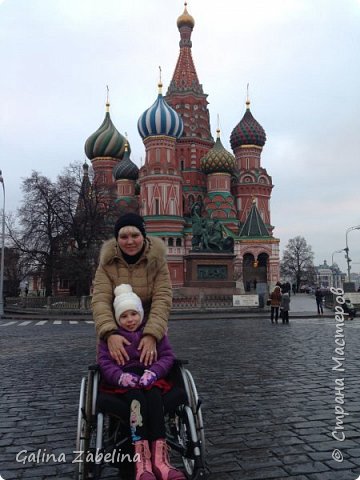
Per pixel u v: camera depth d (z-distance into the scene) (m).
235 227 74.62
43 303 38.19
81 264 42.09
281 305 24.31
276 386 8.38
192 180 80.12
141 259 4.70
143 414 4.03
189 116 82.69
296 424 6.14
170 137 71.00
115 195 50.44
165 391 4.33
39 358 12.31
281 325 22.48
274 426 6.06
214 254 40.00
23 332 20.52
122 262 4.73
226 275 40.06
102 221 45.34
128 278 4.71
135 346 4.46
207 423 6.22
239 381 8.84
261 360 11.32
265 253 68.44
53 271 44.03
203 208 77.00
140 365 4.37
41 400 7.63
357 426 6.04
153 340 4.38
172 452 5.26
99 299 4.58
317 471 4.66
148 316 4.65
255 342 15.20
